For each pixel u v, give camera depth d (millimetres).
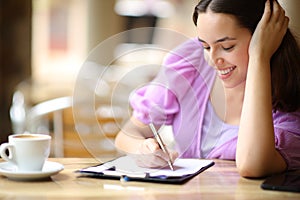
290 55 1580
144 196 1183
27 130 3078
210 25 1487
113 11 5988
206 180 1351
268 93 1460
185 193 1215
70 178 1330
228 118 1728
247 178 1393
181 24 6047
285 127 1581
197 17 1552
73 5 5945
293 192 1240
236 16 1476
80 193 1195
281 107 1608
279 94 1579
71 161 1551
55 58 5918
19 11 5164
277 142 1541
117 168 1405
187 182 1321
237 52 1512
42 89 4625
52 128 2906
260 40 1482
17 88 4688
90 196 1174
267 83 1465
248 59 1533
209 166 1515
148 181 1315
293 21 1947
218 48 1521
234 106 1717
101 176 1339
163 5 6051
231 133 1697
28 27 5203
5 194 1174
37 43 5766
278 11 1509
